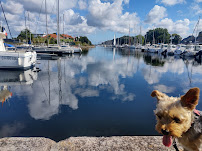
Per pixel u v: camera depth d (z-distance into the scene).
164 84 13.87
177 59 36.56
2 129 6.20
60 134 5.82
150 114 7.55
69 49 42.09
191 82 14.66
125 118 7.11
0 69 19.83
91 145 2.54
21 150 2.39
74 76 17.17
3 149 2.40
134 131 5.97
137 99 9.77
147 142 2.60
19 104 9.03
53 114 7.61
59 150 2.43
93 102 9.23
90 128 6.23
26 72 19.20
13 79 15.62
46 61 29.88
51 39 83.94
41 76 17.17
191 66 25.36
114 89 12.08
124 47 124.75
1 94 10.96
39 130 6.11
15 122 6.80
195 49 41.34
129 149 2.44
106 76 17.14
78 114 7.56
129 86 13.04
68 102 9.28
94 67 23.75
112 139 2.71
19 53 19.53
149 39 129.75
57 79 15.67
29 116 7.39
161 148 2.44
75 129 6.18
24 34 63.53
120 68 22.97
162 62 30.89
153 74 18.48
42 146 2.49
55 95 10.64
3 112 7.90
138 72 19.80
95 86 12.98
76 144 2.57
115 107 8.44
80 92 11.32
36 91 11.65
